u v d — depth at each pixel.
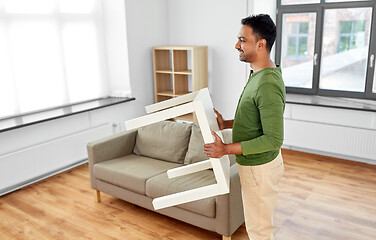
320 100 4.26
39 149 3.69
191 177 2.80
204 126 1.49
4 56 3.62
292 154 4.38
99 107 4.26
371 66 4.12
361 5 4.05
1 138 3.41
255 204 1.85
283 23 4.68
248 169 1.79
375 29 4.01
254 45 1.67
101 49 4.71
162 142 3.28
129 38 4.63
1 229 2.87
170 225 2.88
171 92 5.11
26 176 3.61
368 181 3.57
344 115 3.97
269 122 1.60
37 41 3.92
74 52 4.35
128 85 4.78
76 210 3.16
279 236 2.67
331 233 2.69
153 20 4.97
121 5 4.49
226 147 1.57
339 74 4.43
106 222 2.94
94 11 4.54
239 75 4.69
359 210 3.01
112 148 3.33
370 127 3.84
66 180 3.83
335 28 4.32
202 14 4.84
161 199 1.69
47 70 4.06
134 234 2.75
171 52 5.29
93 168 3.19
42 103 4.05
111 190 3.12
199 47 4.68
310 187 3.47
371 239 2.60
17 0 3.67
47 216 3.07
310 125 4.13
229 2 4.55
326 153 4.25
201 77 4.81
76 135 4.07
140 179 2.83
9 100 3.72
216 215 2.47
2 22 3.56
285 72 4.83
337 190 3.39
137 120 1.47
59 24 4.12
